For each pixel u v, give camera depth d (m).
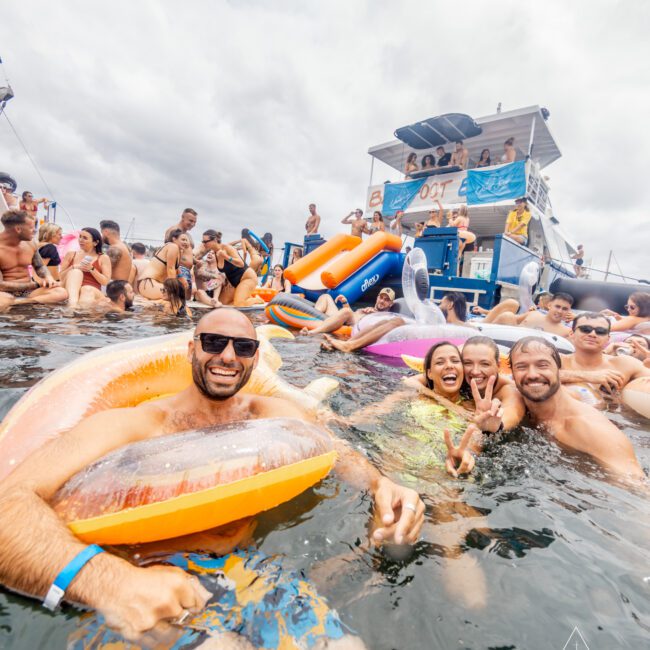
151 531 1.34
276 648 1.01
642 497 1.90
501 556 1.43
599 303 8.52
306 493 1.76
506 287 8.72
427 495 1.84
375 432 2.57
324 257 9.55
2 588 1.07
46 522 1.14
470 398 3.34
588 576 1.34
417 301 6.33
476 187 12.60
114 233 7.82
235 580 1.24
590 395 3.47
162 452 1.44
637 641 1.09
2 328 4.21
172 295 6.26
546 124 11.97
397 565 1.36
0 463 1.62
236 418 1.91
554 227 14.07
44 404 1.90
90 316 5.41
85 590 1.04
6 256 5.86
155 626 1.02
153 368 2.31
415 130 13.20
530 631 1.12
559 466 2.19
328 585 1.25
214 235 8.42
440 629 1.12
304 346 5.50
